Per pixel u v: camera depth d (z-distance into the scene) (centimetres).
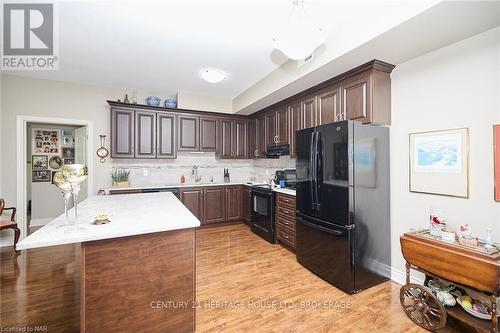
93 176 394
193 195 422
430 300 176
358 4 185
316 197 253
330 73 254
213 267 273
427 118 212
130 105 397
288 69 290
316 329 171
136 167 429
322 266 245
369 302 205
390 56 216
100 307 138
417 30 172
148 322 150
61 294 212
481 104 179
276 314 188
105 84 389
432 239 179
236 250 327
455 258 160
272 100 369
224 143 473
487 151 176
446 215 200
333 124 231
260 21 212
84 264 134
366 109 232
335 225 229
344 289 221
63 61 299
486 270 145
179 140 434
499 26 169
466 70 186
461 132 189
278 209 344
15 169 346
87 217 171
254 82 374
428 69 211
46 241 120
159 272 153
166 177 453
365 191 226
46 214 474
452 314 164
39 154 471
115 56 284
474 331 168
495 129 171
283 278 247
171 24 218
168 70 328
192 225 157
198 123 450
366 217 226
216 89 414
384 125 242
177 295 158
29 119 354
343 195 221
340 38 212
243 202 464
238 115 485
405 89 229
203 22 214
